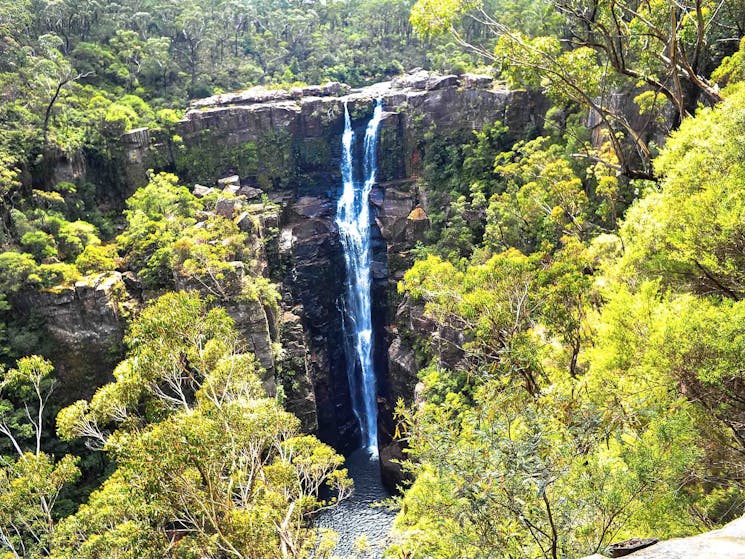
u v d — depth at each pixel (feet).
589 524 31.78
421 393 143.43
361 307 215.92
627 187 122.93
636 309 44.57
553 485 31.14
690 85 91.45
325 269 207.00
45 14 214.48
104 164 185.68
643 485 33.73
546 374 61.98
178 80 240.32
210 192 185.16
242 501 60.95
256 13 313.73
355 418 213.25
